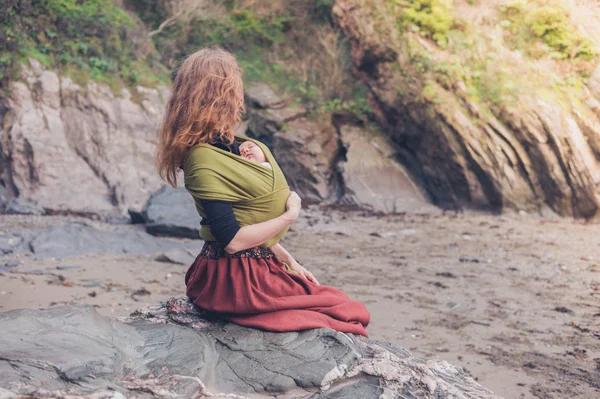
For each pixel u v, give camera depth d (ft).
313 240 37.45
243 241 8.83
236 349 8.70
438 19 55.16
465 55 53.93
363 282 27.22
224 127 9.00
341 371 8.27
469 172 51.88
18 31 46.98
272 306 9.11
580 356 18.78
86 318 8.36
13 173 43.32
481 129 51.47
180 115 8.90
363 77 59.11
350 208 51.93
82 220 38.29
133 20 56.54
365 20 57.31
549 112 49.57
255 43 65.21
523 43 53.42
